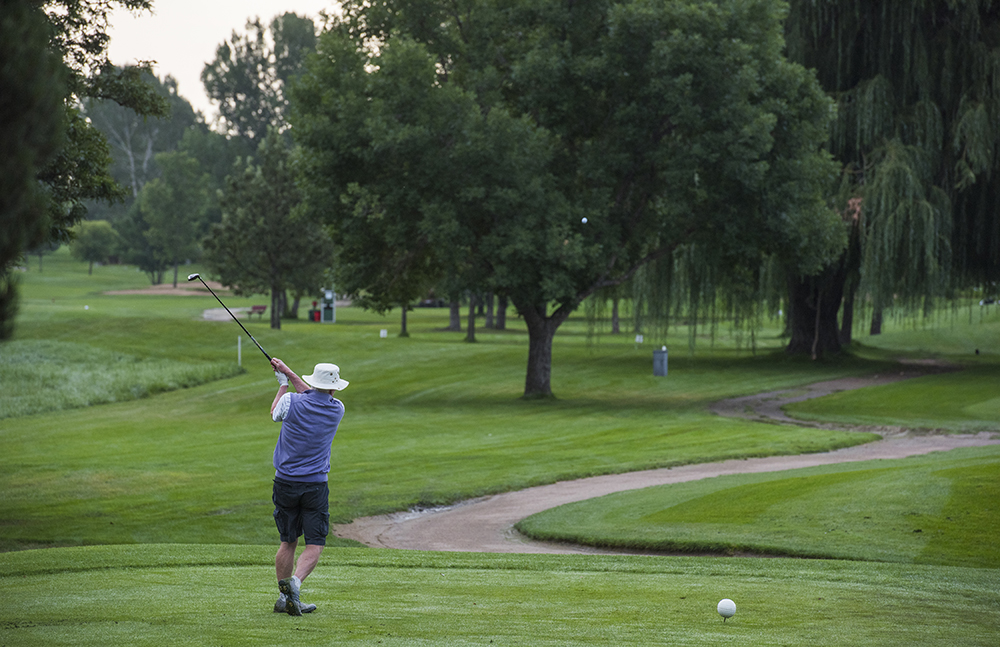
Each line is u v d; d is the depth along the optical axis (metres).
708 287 54.34
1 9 5.81
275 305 89.88
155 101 23.88
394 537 18.31
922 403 42.19
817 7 55.12
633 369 60.16
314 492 9.12
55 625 8.00
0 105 5.75
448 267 42.34
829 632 8.11
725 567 12.68
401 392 50.56
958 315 101.81
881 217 51.12
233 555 13.68
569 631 7.99
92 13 21.53
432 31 45.72
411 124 40.47
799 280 62.44
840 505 17.62
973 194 54.12
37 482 24.36
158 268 185.50
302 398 9.16
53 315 76.81
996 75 51.47
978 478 18.38
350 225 42.69
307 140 42.16
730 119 40.59
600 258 42.78
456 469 26.77
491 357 65.94
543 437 33.66
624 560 13.48
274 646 7.13
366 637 7.56
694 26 40.47
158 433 35.78
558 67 40.94
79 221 20.34
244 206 91.62
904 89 53.75
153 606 9.05
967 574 11.97
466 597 10.00
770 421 38.31
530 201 40.19
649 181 45.06
